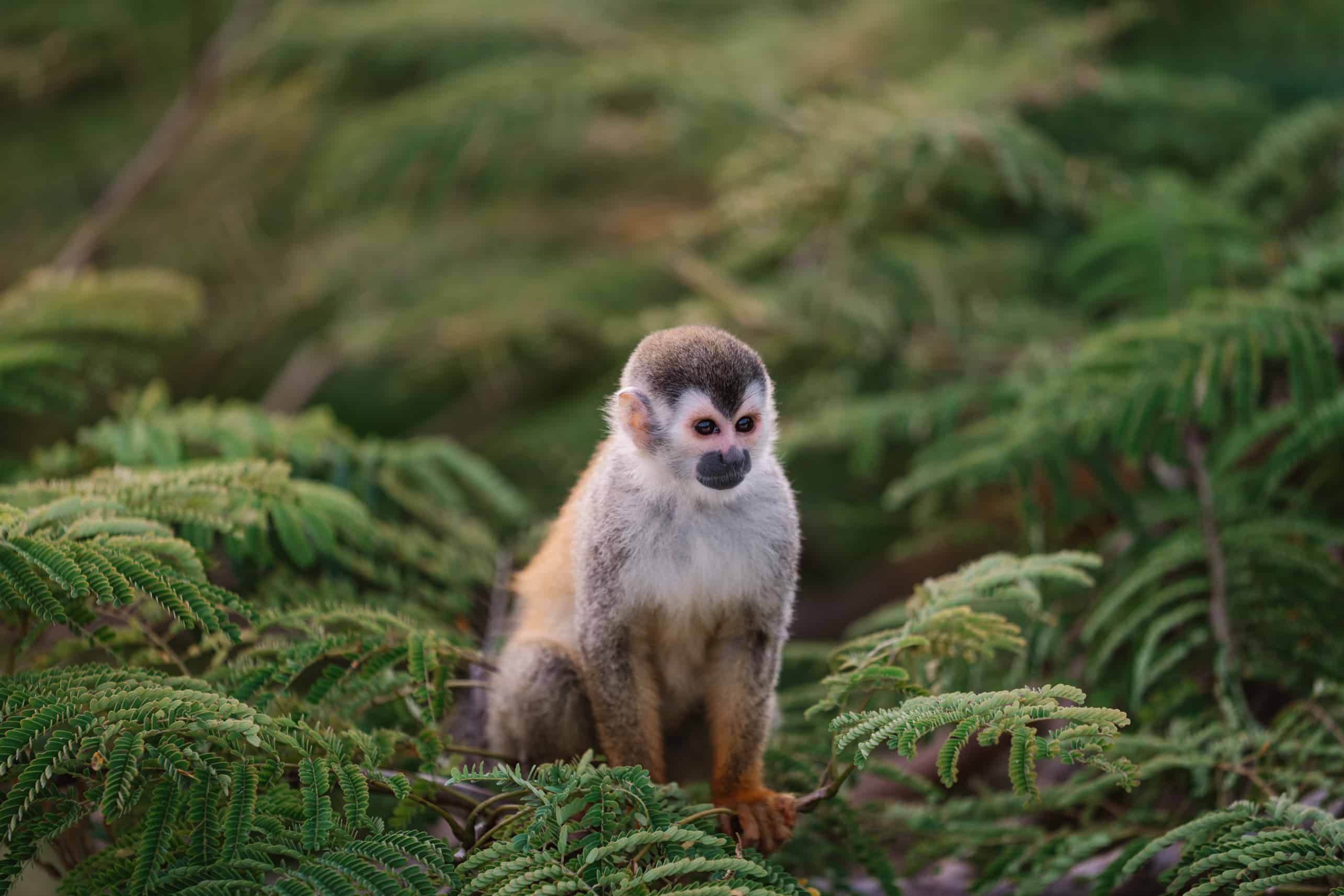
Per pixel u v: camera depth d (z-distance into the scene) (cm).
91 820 752
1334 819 636
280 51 2162
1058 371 1271
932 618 762
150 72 2309
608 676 800
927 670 827
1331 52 2266
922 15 2234
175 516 804
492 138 1950
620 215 2331
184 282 1477
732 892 538
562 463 1888
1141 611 952
